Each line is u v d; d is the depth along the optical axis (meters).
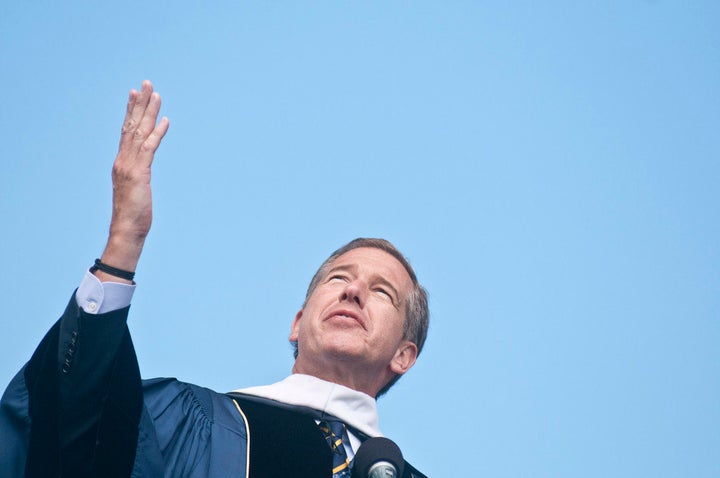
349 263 8.80
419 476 8.06
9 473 6.29
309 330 8.34
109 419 6.41
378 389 8.52
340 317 8.28
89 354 6.34
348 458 7.52
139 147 6.74
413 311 8.73
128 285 6.46
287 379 8.00
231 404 7.47
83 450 6.32
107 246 6.52
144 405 6.67
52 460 6.30
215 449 6.99
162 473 6.56
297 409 7.65
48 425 6.32
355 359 8.16
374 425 7.99
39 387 6.36
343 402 7.86
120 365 6.51
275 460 7.14
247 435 7.21
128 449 6.43
